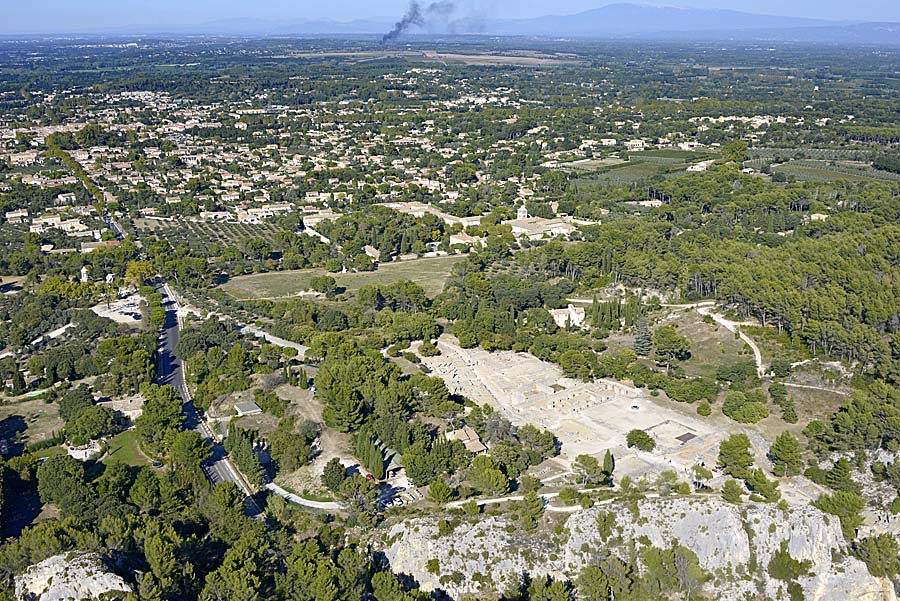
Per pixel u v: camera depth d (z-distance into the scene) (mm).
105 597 196250
